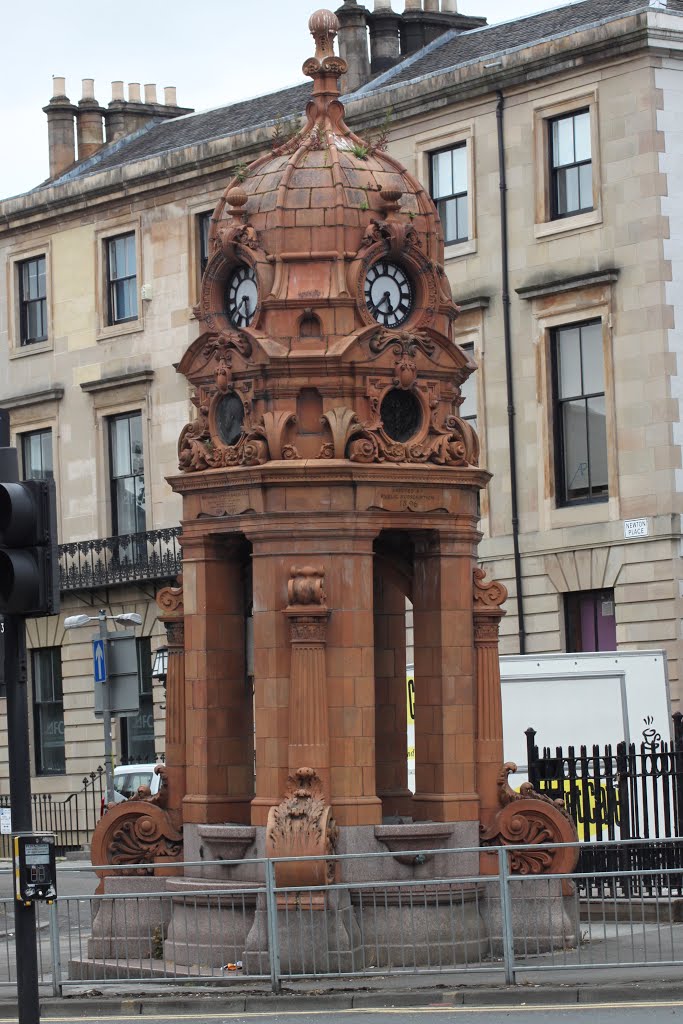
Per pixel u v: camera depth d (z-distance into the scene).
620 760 25.77
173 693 23.30
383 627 24.03
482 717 22.47
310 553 21.62
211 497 22.44
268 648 21.69
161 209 52.78
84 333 54.72
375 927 21.30
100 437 54.34
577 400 43.38
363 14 51.41
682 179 42.31
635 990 19.52
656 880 22.97
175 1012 20.05
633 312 42.19
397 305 22.34
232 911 21.34
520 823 22.05
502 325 44.53
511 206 44.38
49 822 53.47
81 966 21.91
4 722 56.16
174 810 22.95
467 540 22.41
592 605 43.12
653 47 41.94
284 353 21.72
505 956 20.38
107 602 53.50
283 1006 19.92
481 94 44.78
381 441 21.83
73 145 58.97
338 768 21.52
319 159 22.27
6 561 15.99
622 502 42.22
